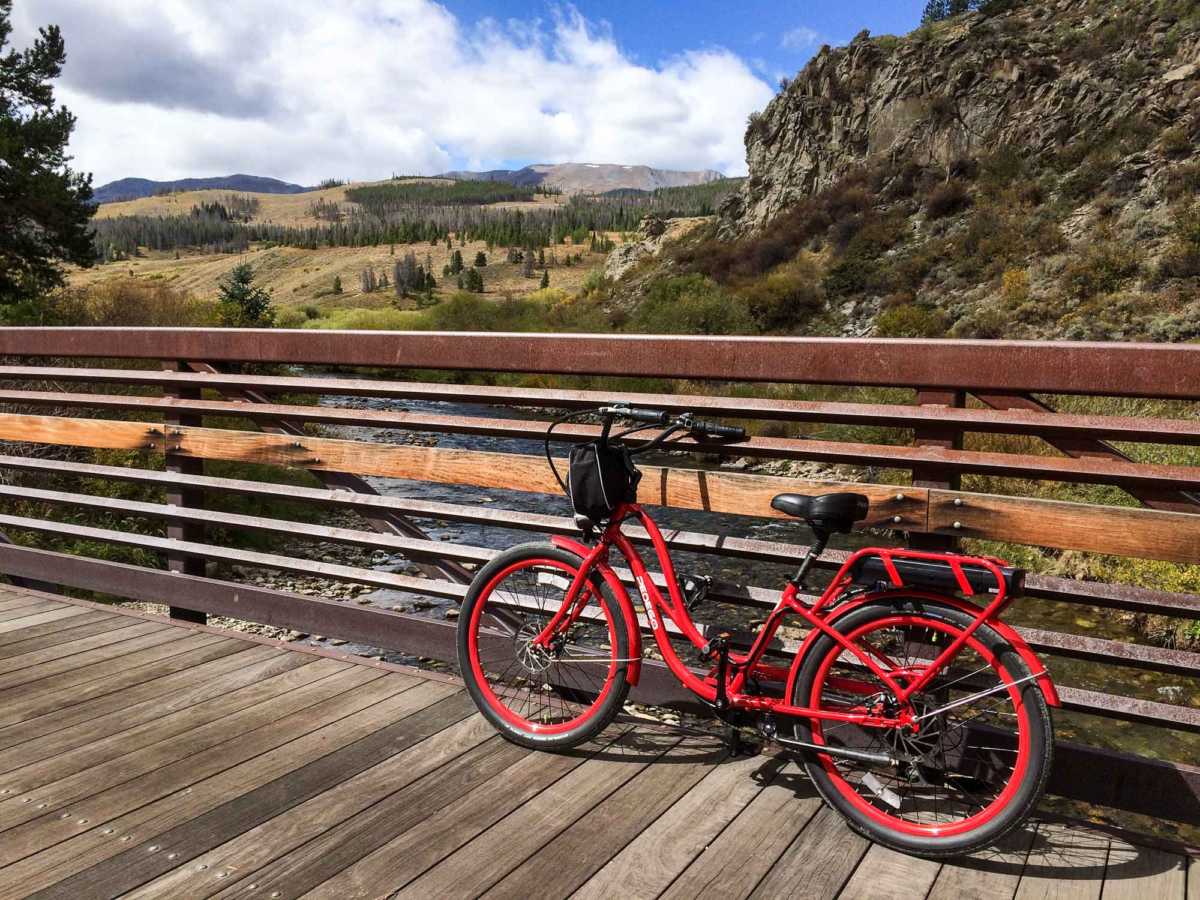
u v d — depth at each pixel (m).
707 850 2.29
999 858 2.28
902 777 2.45
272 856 2.23
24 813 2.43
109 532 4.33
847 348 2.68
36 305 23.67
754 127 42.97
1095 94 30.92
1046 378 2.44
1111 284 22.88
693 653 3.21
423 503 3.49
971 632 2.22
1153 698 5.42
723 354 2.86
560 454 4.81
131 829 2.35
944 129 34.12
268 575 8.12
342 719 3.07
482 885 2.12
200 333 3.90
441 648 3.48
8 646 3.78
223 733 2.95
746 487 2.88
